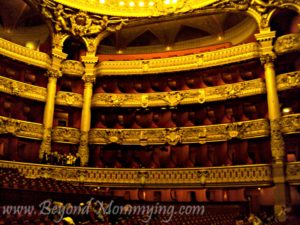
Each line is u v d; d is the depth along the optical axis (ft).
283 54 61.46
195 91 68.95
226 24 75.00
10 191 34.42
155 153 70.74
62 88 76.28
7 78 64.34
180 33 80.23
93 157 71.00
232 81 69.26
